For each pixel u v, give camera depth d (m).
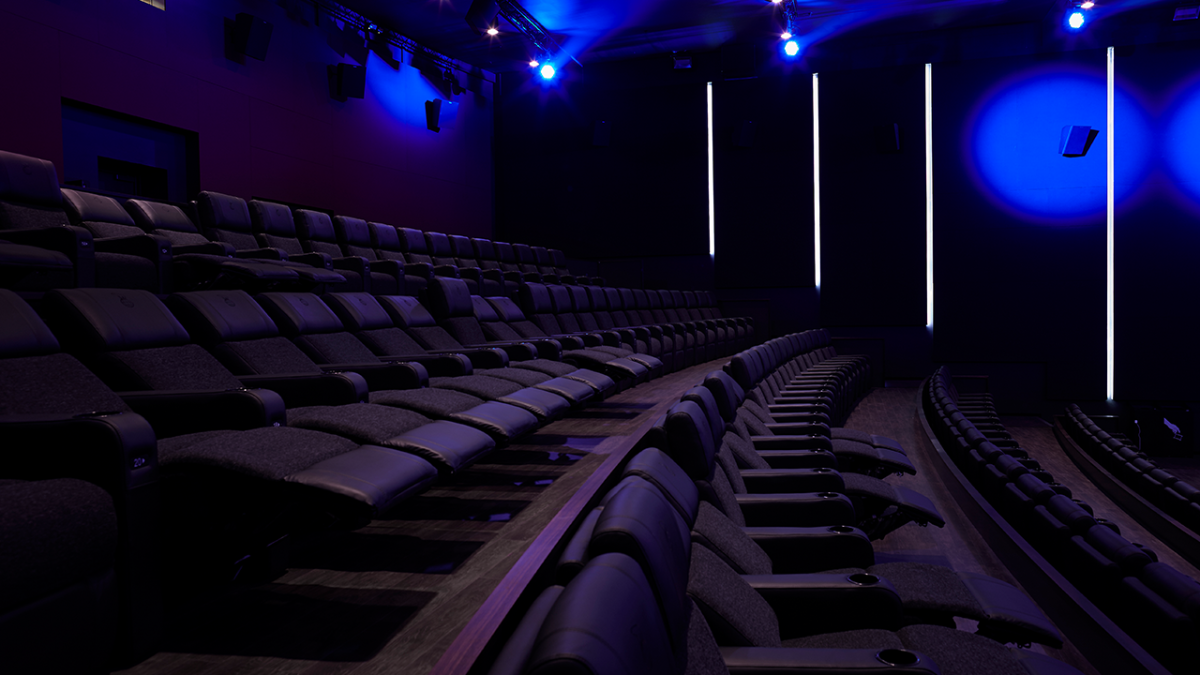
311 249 5.45
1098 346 9.12
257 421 1.96
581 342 4.88
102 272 3.13
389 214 8.77
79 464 1.39
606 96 10.44
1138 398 9.02
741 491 2.56
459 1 8.09
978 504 3.78
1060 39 9.13
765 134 9.99
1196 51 8.79
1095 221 9.09
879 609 1.66
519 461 3.19
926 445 5.68
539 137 10.65
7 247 2.54
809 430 3.71
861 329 9.81
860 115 9.70
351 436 2.08
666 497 1.66
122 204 4.34
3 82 5.14
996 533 3.39
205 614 1.67
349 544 2.16
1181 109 8.84
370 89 8.49
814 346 8.29
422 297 4.52
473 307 4.76
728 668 1.31
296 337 3.14
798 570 2.11
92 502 1.30
